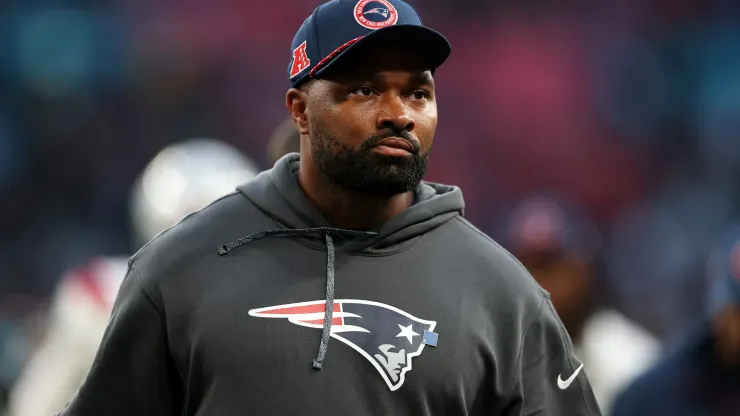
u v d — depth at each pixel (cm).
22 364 2077
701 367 1288
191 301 755
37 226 3847
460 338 754
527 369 782
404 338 748
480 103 4300
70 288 1385
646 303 3744
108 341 770
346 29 756
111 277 1393
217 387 733
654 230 4038
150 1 4212
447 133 4244
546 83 4319
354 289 762
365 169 740
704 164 4266
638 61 4372
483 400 767
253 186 811
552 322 801
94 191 3975
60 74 4084
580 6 4409
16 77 4056
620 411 1320
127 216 3972
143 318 761
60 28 4128
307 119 777
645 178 4250
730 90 4356
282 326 745
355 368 738
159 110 4134
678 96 4356
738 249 1280
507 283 788
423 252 786
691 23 4444
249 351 736
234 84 4212
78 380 1353
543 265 1452
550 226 1453
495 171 4216
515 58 4344
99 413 768
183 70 4181
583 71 4356
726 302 1266
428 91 759
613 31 4406
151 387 761
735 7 4438
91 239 3872
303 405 726
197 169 1463
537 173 4219
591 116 4309
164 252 779
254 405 726
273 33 4278
